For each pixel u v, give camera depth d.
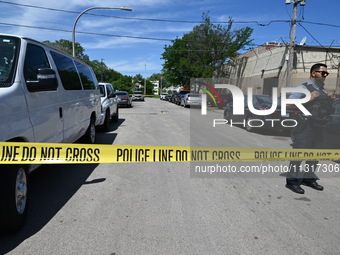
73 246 2.78
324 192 4.43
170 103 36.03
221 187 4.53
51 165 5.62
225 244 2.87
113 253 2.68
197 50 35.66
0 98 2.78
